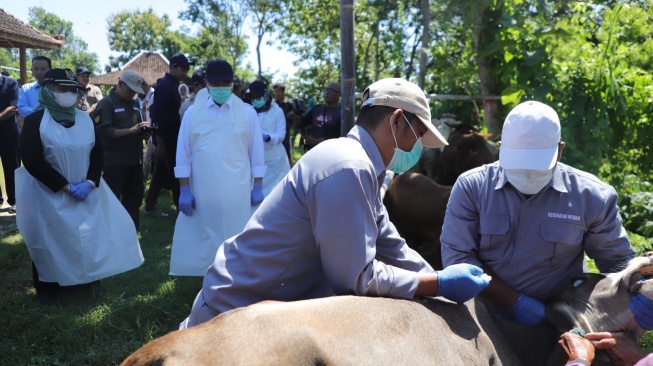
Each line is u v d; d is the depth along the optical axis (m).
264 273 2.35
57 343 5.00
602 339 2.47
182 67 8.69
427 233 6.36
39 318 5.42
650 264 2.56
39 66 9.49
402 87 2.47
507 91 8.60
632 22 10.40
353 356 1.84
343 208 2.21
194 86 9.89
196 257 5.82
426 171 7.46
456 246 2.94
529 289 2.87
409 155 2.54
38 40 18.48
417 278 2.30
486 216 2.86
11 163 10.05
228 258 2.42
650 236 7.94
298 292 2.41
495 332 2.51
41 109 5.56
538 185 2.74
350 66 6.14
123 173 7.83
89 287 6.02
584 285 2.69
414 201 6.43
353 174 2.24
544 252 2.81
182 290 6.18
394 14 20.48
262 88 8.55
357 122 2.53
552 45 8.55
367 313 2.00
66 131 5.56
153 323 5.34
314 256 2.36
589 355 2.37
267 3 35.47
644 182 8.93
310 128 10.72
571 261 2.89
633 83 9.03
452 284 2.32
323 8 28.25
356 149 2.33
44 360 4.70
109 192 5.88
